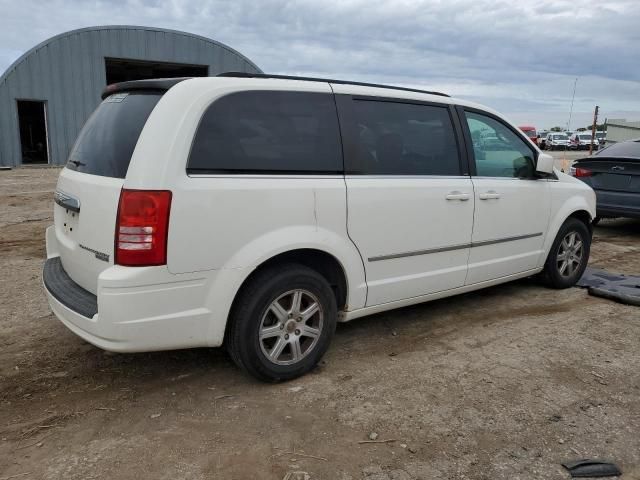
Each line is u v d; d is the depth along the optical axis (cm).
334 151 370
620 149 880
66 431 305
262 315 341
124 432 304
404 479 267
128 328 298
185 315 313
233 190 320
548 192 528
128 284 295
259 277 340
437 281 437
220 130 323
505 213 483
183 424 312
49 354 400
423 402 338
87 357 396
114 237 302
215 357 400
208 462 278
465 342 432
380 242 392
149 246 297
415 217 410
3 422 313
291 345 359
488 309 510
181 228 304
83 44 2189
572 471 273
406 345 425
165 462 278
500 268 492
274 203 336
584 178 855
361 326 464
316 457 283
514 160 502
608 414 327
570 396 347
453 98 460
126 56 2288
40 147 2259
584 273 633
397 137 408
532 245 523
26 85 2088
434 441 298
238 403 336
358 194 375
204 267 315
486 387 358
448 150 442
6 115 2056
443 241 434
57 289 349
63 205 363
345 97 382
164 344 311
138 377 368
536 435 305
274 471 272
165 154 302
